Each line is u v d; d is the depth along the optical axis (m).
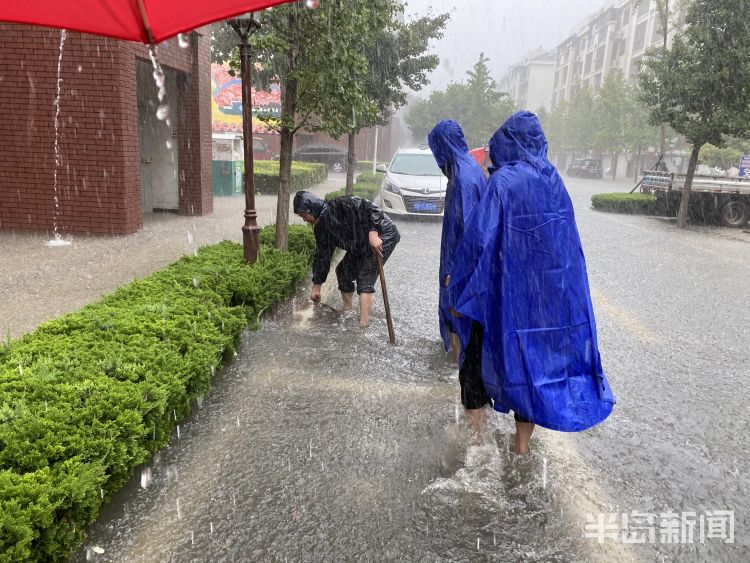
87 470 2.44
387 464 3.26
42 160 9.43
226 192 17.83
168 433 3.42
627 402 4.22
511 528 2.76
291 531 2.69
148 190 12.88
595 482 3.15
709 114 14.65
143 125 12.57
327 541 2.63
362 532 2.70
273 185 19.19
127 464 2.83
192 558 2.51
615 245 11.93
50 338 3.67
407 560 2.54
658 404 4.21
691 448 3.58
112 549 2.54
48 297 5.88
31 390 2.93
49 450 2.48
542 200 3.00
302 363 4.70
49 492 2.25
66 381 3.05
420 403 4.05
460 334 3.25
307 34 6.68
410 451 3.40
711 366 5.04
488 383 3.04
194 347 3.86
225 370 4.52
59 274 6.84
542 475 3.19
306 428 3.65
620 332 5.96
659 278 8.73
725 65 13.71
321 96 6.82
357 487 3.04
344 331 5.52
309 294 6.78
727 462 3.43
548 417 2.94
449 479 3.12
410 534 2.69
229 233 10.34
